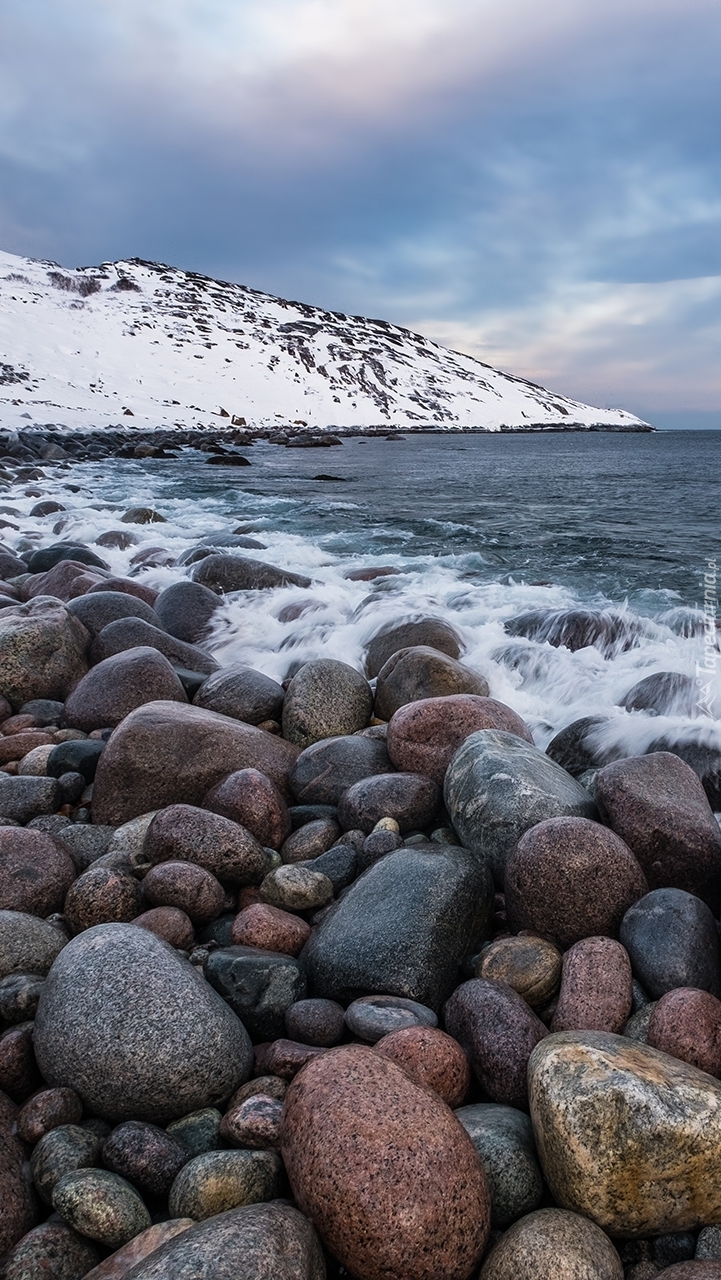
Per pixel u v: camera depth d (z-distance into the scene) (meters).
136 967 2.89
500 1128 2.47
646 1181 2.20
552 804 3.96
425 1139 2.15
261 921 3.54
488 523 18.17
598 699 6.51
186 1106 2.71
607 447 71.50
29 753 5.29
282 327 113.88
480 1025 2.87
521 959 3.23
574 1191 2.23
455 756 4.50
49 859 3.94
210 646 8.24
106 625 7.09
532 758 4.41
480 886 3.61
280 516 18.59
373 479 31.03
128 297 106.44
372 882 3.63
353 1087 2.26
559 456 52.81
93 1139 2.58
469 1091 2.79
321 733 5.64
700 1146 2.20
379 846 4.05
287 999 3.17
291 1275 1.93
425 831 4.51
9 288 95.06
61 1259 2.20
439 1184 2.08
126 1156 2.46
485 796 4.07
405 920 3.34
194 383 83.62
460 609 9.44
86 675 6.06
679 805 3.92
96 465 34.16
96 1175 2.36
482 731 4.59
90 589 8.52
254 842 4.04
